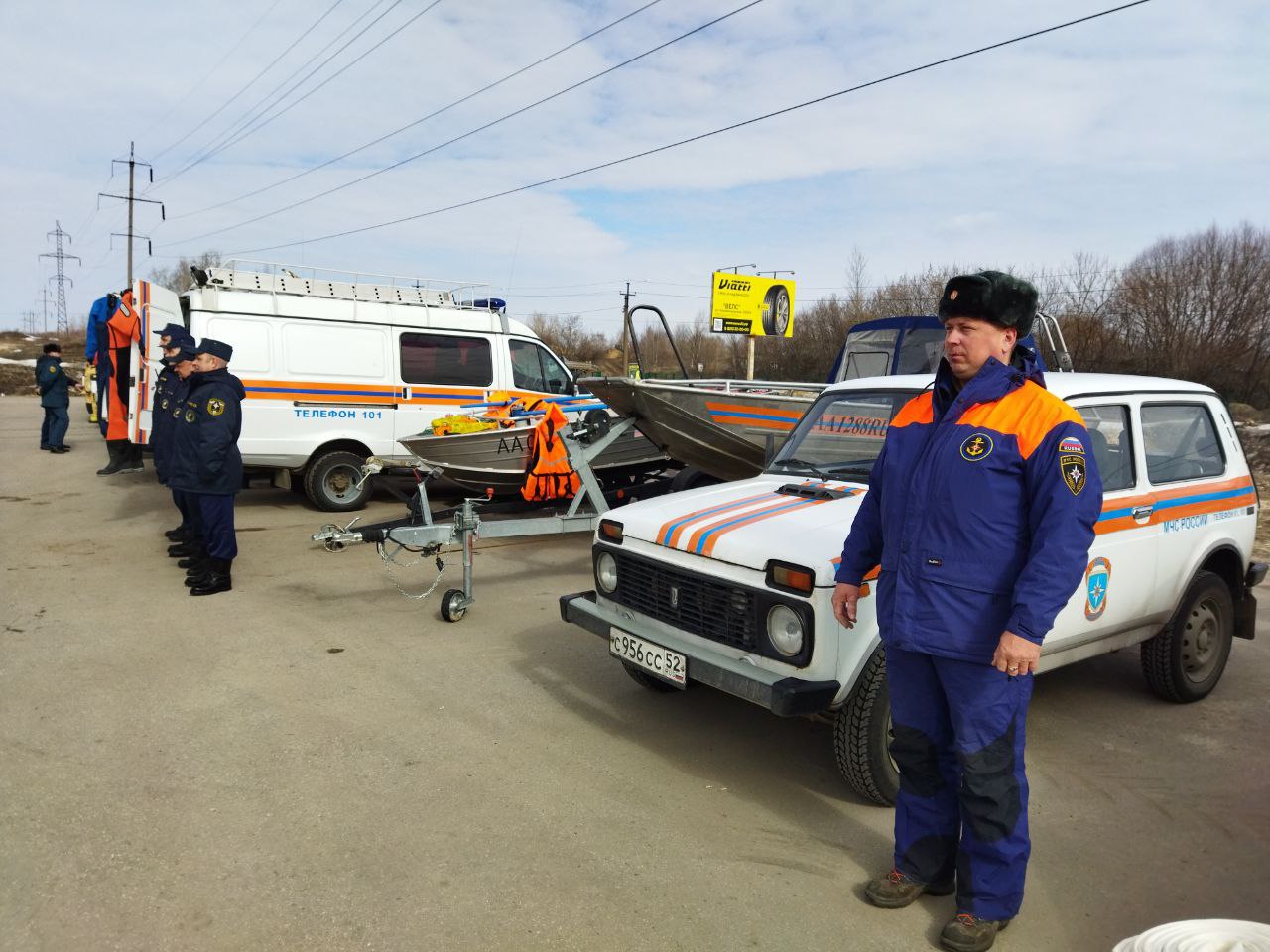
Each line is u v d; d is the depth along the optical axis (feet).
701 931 9.05
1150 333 118.93
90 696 14.75
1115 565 13.11
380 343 32.30
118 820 10.88
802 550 11.01
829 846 10.80
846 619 9.70
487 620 19.63
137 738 13.21
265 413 30.27
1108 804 12.01
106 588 21.57
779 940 8.96
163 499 34.45
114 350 38.78
